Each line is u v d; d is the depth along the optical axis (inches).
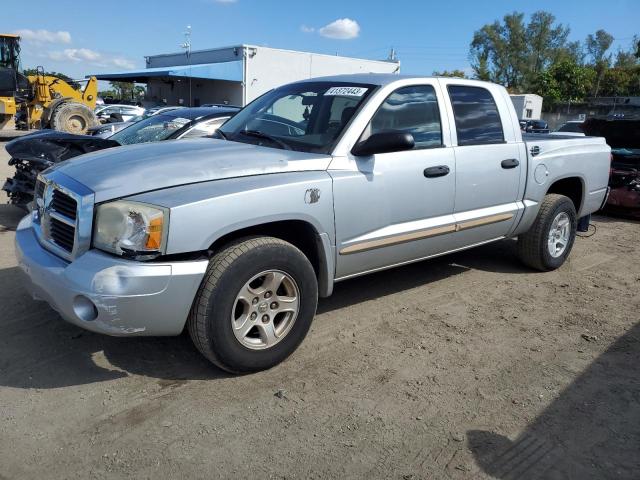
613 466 108.2
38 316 164.7
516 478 104.2
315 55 1376.7
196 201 121.0
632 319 180.7
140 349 148.2
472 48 3213.6
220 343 127.4
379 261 164.4
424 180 167.9
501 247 265.0
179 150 149.8
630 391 135.8
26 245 138.3
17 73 786.8
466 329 169.2
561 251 230.2
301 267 138.0
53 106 771.4
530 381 139.2
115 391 128.6
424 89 175.6
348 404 126.2
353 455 109.0
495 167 191.2
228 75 1266.0
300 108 172.2
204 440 112.0
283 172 140.9
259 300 134.0
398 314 178.7
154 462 105.2
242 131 173.6
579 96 2133.4
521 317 180.1
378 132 158.4
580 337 166.1
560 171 219.6
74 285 117.6
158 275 117.0
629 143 370.3
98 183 125.0
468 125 186.2
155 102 1612.9
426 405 127.0
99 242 121.3
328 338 159.5
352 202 149.9
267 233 142.9
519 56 3053.6
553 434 117.6
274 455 108.2
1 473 101.0
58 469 102.7
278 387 132.4
